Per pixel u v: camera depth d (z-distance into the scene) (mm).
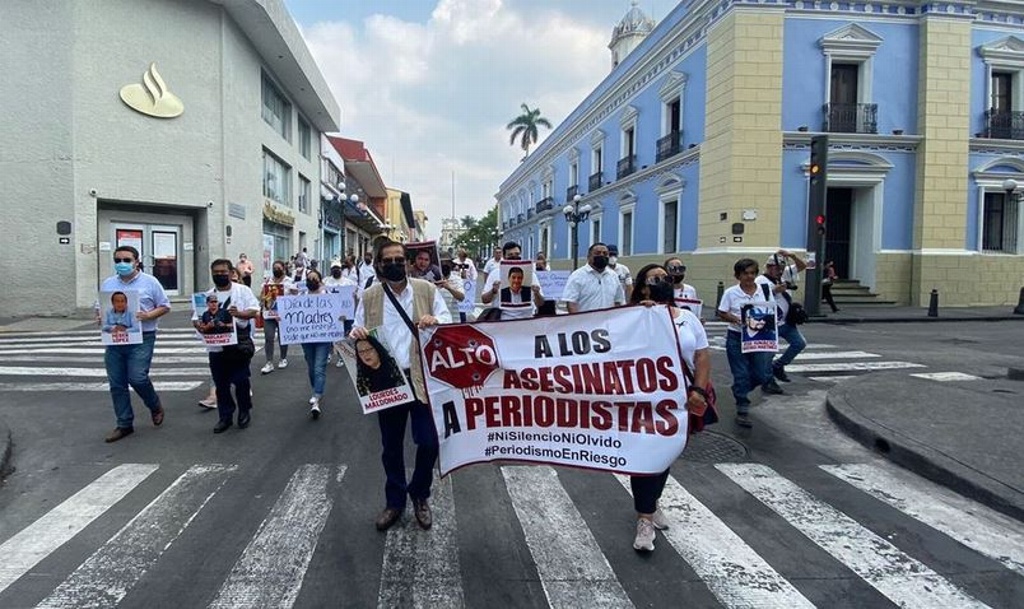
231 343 6461
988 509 4699
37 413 7316
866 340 14156
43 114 16906
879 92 21500
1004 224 22766
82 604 3314
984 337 14742
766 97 20578
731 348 7109
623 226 31641
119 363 6336
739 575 3674
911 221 22078
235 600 3359
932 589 3535
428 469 4250
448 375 4176
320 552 3918
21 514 4516
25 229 16953
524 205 58969
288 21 23547
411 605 3328
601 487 5125
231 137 20922
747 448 6230
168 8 18828
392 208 82188
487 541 4105
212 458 5773
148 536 4129
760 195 20750
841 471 5551
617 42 43656
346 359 4344
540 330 4121
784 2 20562
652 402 3945
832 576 3674
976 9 21812
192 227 20047
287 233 29688
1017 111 22547
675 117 26219
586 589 3506
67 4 16844
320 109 32312
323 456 5852
